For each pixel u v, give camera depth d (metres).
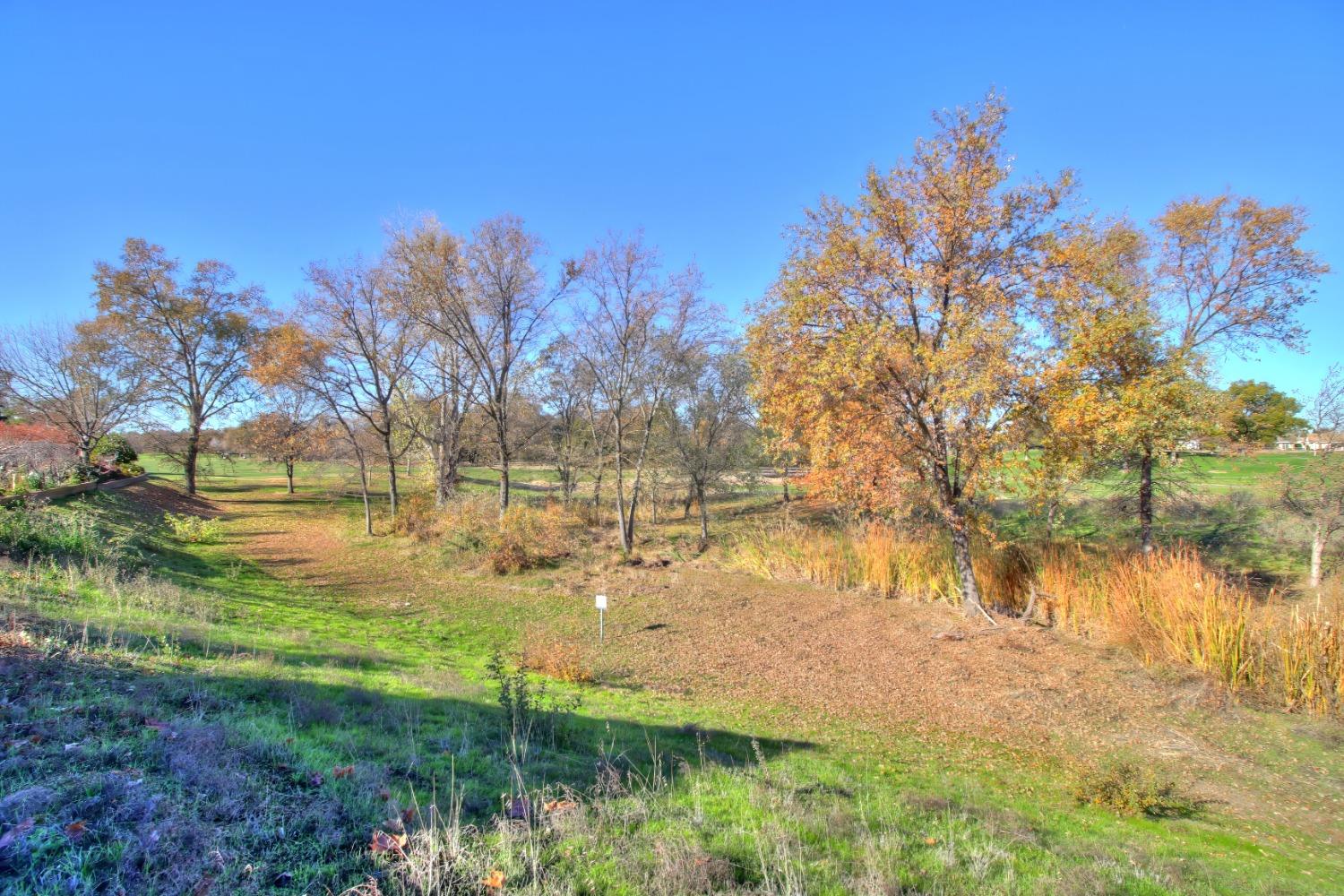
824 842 4.41
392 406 32.09
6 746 3.90
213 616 11.00
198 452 39.91
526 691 7.56
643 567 21.08
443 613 16.02
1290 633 10.41
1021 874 4.41
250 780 4.05
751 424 24.80
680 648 13.56
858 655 13.08
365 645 11.38
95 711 4.71
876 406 13.80
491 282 24.09
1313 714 9.66
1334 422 15.44
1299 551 17.25
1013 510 23.30
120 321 33.31
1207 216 15.15
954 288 13.42
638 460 25.02
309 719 5.67
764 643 13.87
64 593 9.40
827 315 14.07
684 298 22.39
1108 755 8.70
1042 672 11.82
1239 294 15.47
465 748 5.62
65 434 31.08
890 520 18.28
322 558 22.69
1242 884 5.18
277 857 3.27
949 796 6.63
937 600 16.58
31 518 13.05
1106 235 14.55
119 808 3.38
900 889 3.76
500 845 3.69
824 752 7.95
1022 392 12.44
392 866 3.30
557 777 5.30
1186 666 11.23
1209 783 7.92
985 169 13.04
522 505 23.88
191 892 2.86
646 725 8.02
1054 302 12.67
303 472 53.94
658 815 4.59
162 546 19.42
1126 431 11.73
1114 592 13.06
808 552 19.64
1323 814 7.18
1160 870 5.06
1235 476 23.17
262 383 26.39
